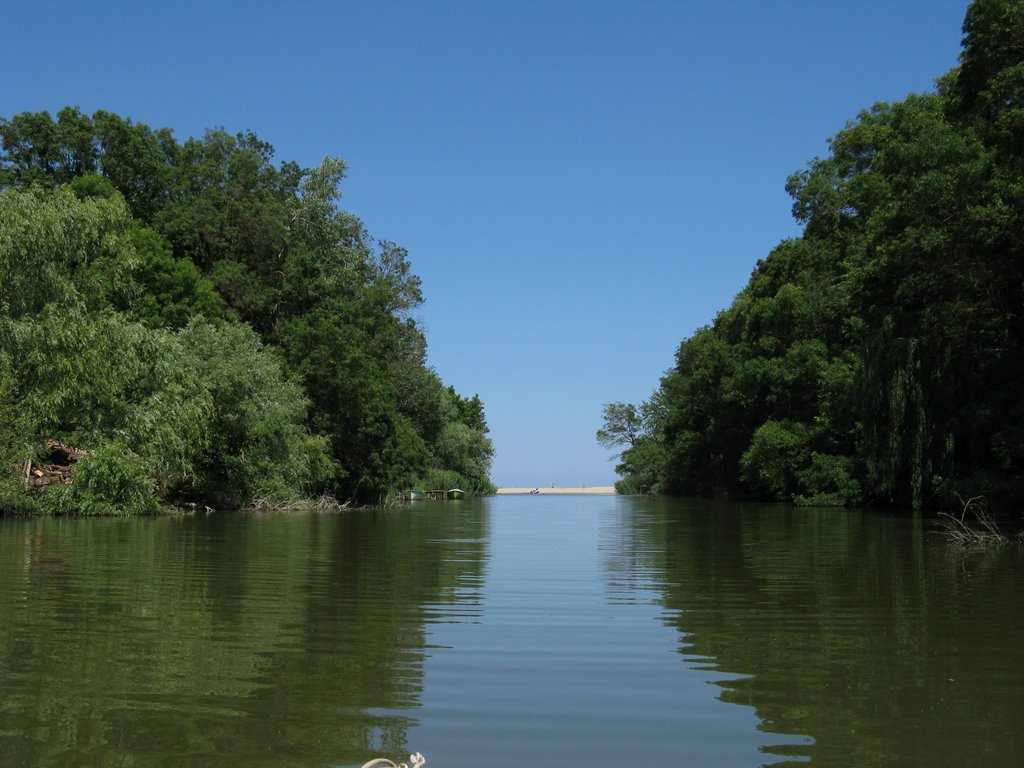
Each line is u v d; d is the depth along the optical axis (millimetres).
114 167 50625
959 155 24906
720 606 9703
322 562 14203
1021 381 25578
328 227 53500
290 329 46406
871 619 8867
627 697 5855
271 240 51531
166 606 9367
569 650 7320
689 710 5555
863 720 5336
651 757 4691
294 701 5688
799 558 15297
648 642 7656
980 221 22359
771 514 33906
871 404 30672
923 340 28656
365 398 45344
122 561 13680
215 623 8398
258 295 48781
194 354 34531
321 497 42344
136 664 6652
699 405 65312
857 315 41125
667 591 10961
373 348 51281
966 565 14000
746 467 48562
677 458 74000
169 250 44812
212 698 5730
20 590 10461
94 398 25547
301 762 4547
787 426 46438
